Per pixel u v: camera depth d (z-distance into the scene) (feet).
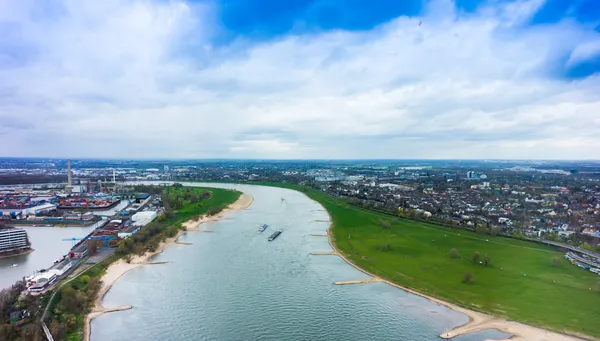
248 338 495.41
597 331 504.43
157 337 496.23
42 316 512.63
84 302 575.38
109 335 500.33
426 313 569.64
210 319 544.62
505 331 513.04
